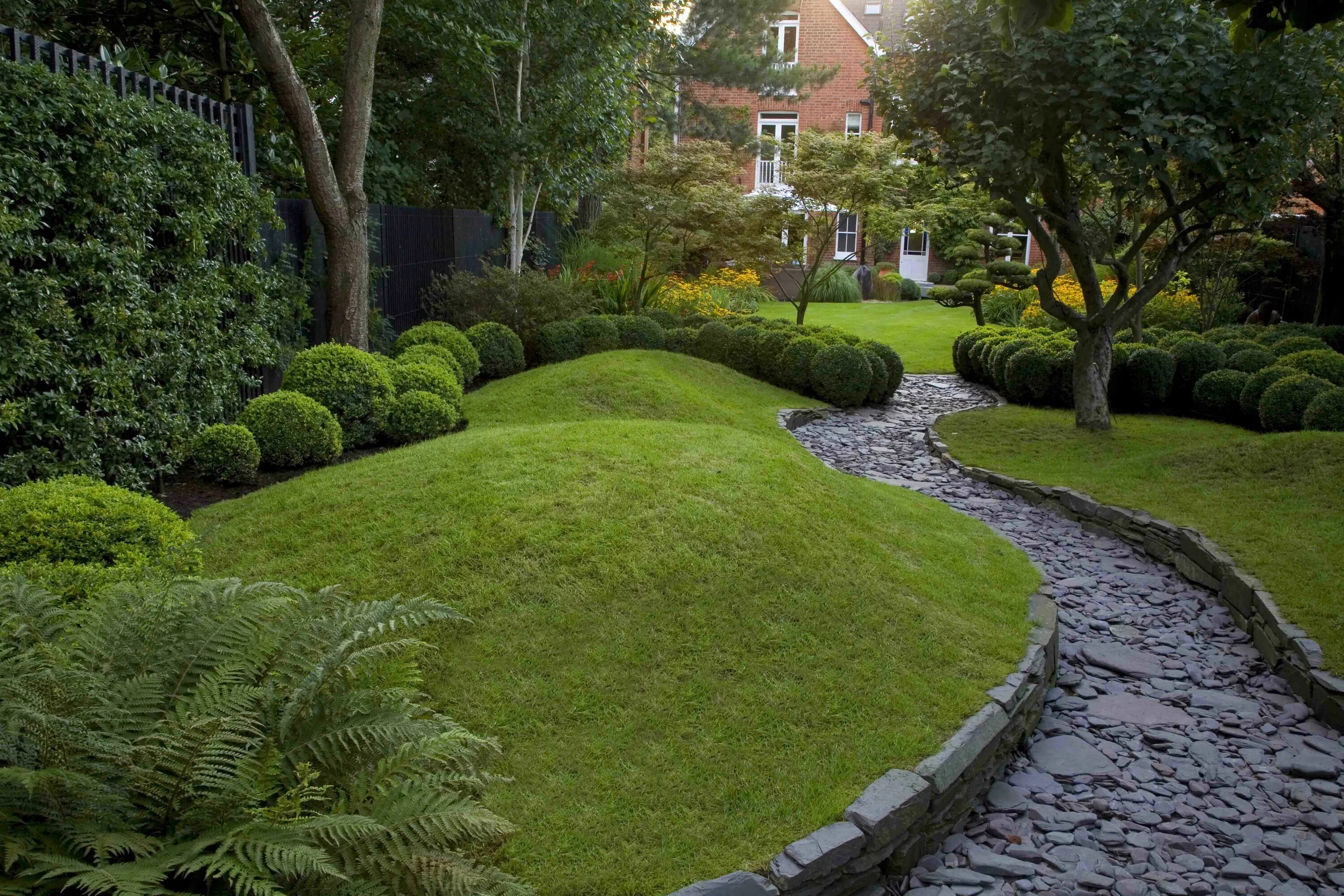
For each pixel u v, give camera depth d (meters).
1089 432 9.80
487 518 4.55
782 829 3.01
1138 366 10.88
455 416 8.01
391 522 4.61
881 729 3.56
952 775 3.40
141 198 6.02
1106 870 3.29
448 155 15.17
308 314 9.17
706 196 15.62
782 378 12.27
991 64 8.24
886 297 27.12
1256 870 3.32
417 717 3.08
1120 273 9.55
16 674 2.44
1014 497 8.13
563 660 3.68
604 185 15.98
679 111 24.72
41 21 9.32
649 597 4.04
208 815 2.21
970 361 14.02
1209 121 7.77
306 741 2.60
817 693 3.69
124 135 5.72
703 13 23.23
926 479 8.68
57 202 5.32
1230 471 7.59
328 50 11.84
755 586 4.23
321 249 9.83
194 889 2.18
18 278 4.94
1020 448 9.41
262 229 8.54
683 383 10.53
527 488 4.89
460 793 2.89
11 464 5.00
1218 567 5.82
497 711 3.41
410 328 11.67
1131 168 8.22
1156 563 6.57
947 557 5.46
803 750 3.39
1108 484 7.80
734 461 5.52
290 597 3.59
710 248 17.56
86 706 2.38
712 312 16.41
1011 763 4.04
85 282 5.51
